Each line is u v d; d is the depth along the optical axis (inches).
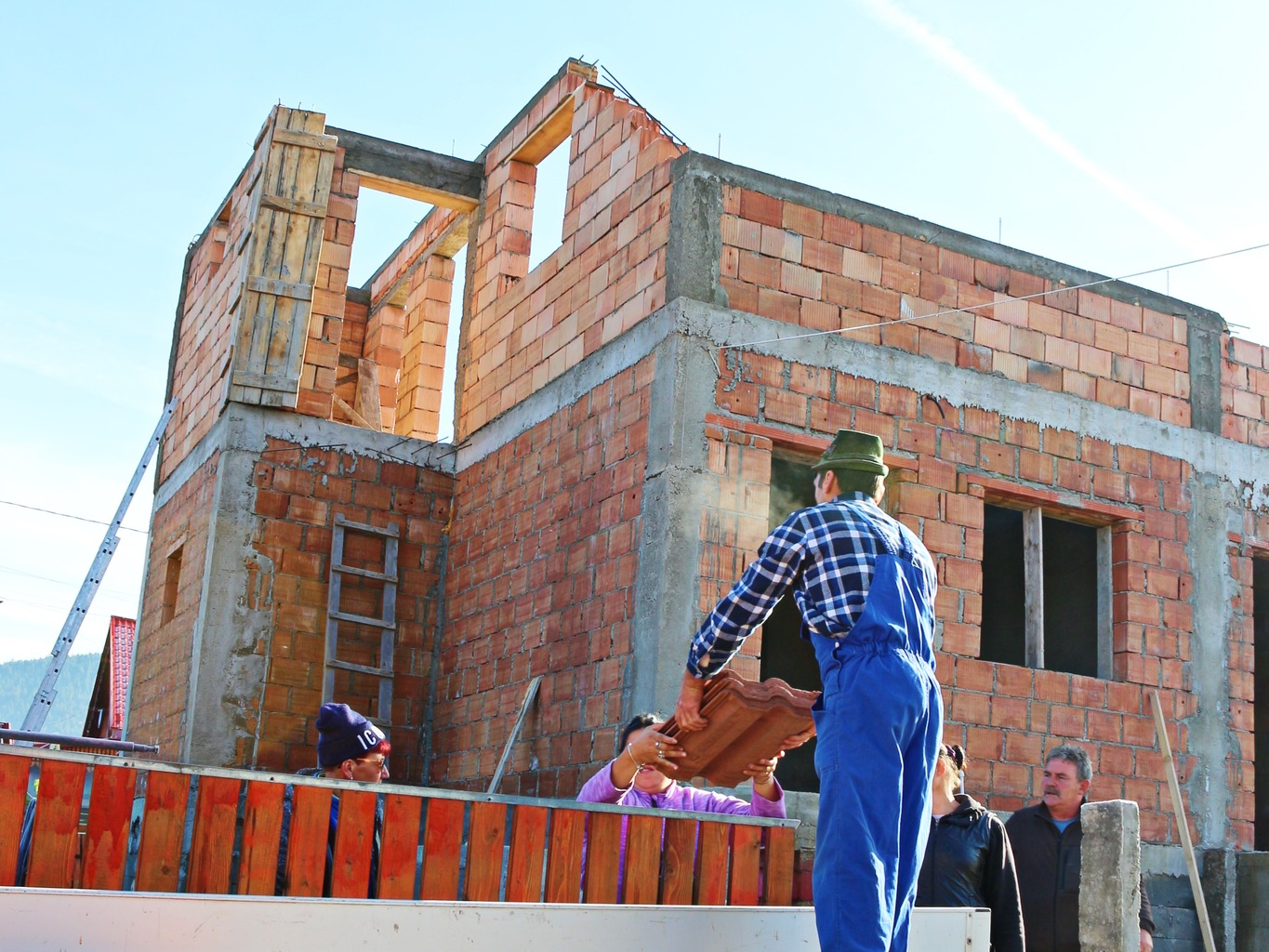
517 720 392.5
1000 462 384.2
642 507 353.4
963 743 359.3
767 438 354.9
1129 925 165.6
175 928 109.0
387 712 447.5
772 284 366.3
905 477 368.8
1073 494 393.7
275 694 441.4
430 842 128.0
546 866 134.0
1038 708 372.8
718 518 344.8
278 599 449.1
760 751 148.1
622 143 405.1
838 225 378.0
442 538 477.7
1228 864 385.1
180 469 536.4
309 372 474.0
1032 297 401.4
